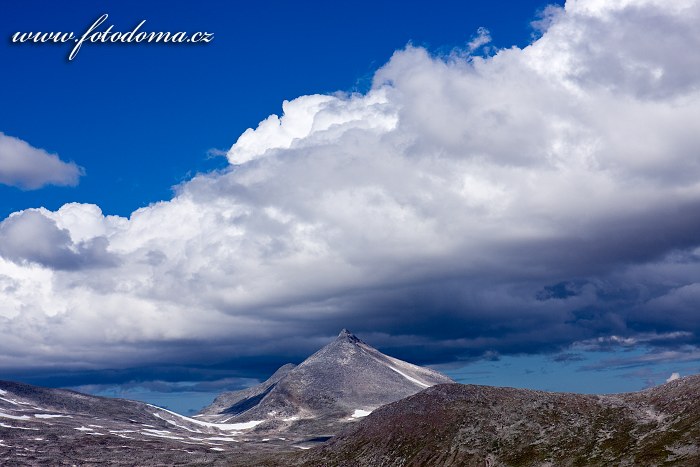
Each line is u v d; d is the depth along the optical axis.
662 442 184.88
